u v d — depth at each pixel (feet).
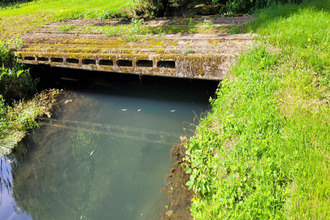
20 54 24.64
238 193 9.83
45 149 17.67
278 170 10.25
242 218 8.85
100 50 21.47
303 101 13.07
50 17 36.35
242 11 28.53
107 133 18.22
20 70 24.06
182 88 21.62
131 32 24.43
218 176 11.19
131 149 16.48
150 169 14.70
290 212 8.64
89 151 16.94
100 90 23.52
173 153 15.39
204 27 23.03
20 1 58.39
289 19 19.94
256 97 14.14
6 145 18.12
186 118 18.22
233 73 16.38
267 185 9.55
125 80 24.26
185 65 17.90
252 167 10.70
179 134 16.94
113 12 34.14
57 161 16.62
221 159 11.69
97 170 15.37
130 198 13.17
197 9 36.78
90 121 19.75
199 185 11.30
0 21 38.19
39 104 22.06
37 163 16.67
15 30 32.07
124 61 21.61
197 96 20.26
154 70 19.03
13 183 15.61
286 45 17.01
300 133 11.23
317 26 18.01
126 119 19.34
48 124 19.95
